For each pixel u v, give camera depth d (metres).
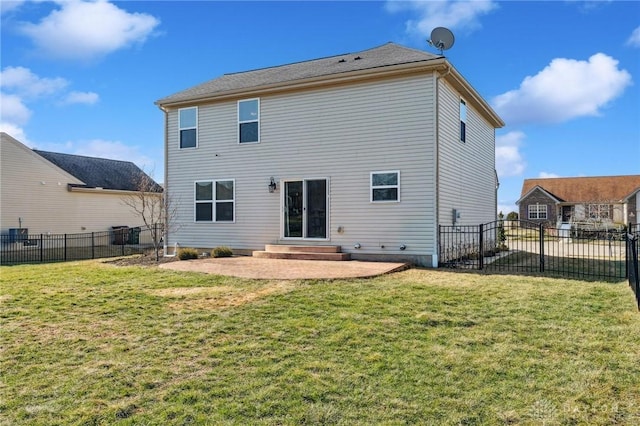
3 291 7.55
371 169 11.11
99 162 25.06
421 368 3.93
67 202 20.67
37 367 4.07
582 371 3.85
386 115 10.95
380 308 5.94
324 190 11.73
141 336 4.94
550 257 13.18
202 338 4.82
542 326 5.13
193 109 13.70
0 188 18.05
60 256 15.70
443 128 10.96
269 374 3.83
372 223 11.09
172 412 3.18
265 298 6.59
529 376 3.76
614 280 8.10
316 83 11.56
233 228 13.02
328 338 4.75
